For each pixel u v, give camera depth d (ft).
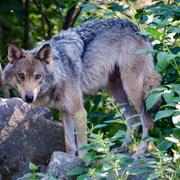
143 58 42.55
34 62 39.40
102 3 45.91
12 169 40.37
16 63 39.68
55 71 40.09
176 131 32.78
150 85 42.60
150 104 32.94
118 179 31.19
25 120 40.98
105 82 43.62
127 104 44.45
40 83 39.42
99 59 42.75
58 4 59.16
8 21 60.95
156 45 42.19
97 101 44.75
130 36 42.80
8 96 44.11
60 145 41.42
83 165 35.27
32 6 62.08
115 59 43.06
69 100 40.96
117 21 43.42
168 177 30.83
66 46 41.86
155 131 42.04
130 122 43.45
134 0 45.34
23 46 58.34
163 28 40.88
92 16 47.50
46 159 40.96
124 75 42.73
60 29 60.85
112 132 44.39
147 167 33.17
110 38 42.88
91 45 42.73
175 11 41.04
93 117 44.34
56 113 48.19
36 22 61.93
